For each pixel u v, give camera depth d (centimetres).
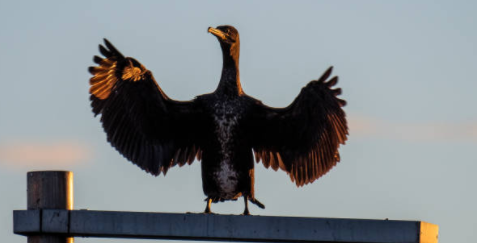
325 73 1287
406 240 1020
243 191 1353
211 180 1356
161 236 1042
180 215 1041
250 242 1074
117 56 1312
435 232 1086
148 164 1395
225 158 1346
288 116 1358
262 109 1355
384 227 1023
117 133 1363
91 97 1332
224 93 1354
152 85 1341
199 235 1038
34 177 1069
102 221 1041
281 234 1033
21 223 1055
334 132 1351
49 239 1053
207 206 1360
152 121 1375
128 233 1039
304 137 1380
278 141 1399
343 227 1027
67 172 1077
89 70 1311
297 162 1408
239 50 1386
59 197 1065
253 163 1362
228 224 1038
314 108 1343
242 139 1345
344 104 1309
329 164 1377
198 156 1420
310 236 1030
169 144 1404
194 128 1384
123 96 1352
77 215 1044
